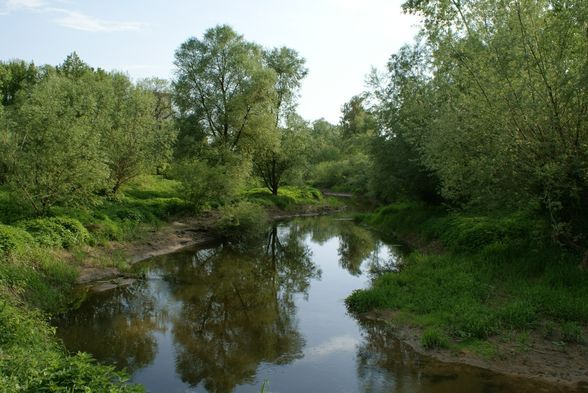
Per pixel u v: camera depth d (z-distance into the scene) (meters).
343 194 59.66
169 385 8.65
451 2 12.48
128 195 29.41
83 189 17.69
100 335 11.14
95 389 5.18
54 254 14.98
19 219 16.27
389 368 9.04
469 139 11.62
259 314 13.04
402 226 24.78
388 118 23.33
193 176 26.53
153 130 27.20
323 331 11.51
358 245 23.91
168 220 25.50
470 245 15.21
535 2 10.74
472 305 10.92
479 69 11.36
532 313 9.96
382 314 12.01
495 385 8.01
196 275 17.47
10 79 48.22
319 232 29.53
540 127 10.49
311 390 8.36
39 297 12.20
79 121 17.75
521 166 10.81
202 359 9.88
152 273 17.25
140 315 12.70
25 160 16.36
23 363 5.73
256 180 43.66
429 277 13.62
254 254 22.28
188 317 12.73
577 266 11.44
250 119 32.53
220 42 31.89
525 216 14.97
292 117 39.84
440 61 12.89
